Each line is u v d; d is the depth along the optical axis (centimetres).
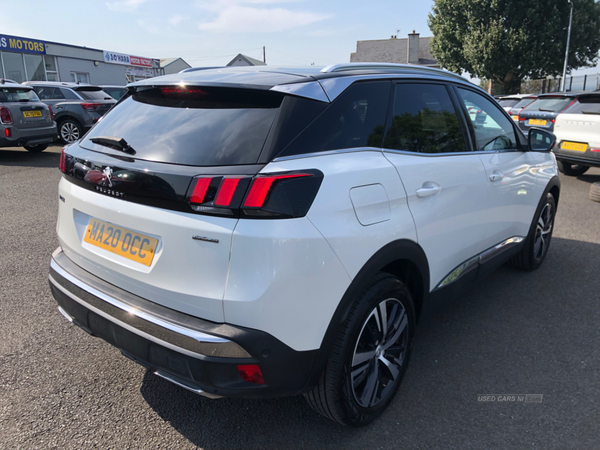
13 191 702
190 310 177
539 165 379
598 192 697
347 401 202
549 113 956
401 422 227
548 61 2884
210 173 169
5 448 204
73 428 218
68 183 227
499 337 308
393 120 234
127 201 191
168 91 219
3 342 287
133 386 251
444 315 340
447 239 260
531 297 369
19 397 238
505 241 346
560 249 484
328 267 180
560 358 282
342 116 206
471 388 253
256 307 166
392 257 212
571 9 2762
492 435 217
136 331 185
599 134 762
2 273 391
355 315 195
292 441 214
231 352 169
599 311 344
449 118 278
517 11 2891
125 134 209
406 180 223
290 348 177
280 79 203
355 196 193
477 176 285
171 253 178
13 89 945
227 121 192
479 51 2956
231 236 164
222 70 237
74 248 224
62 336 297
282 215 167
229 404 239
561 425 224
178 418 227
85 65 2608
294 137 183
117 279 200
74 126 1209
